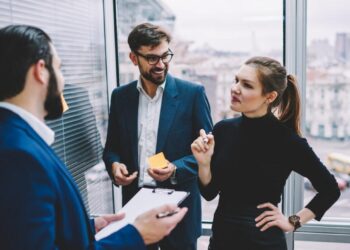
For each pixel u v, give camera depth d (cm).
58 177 80
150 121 175
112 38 219
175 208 96
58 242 79
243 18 202
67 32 173
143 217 92
